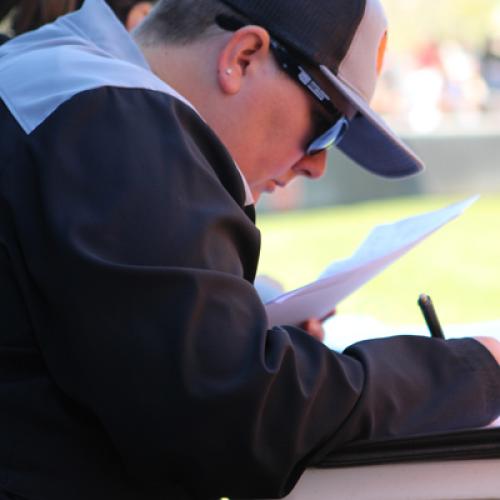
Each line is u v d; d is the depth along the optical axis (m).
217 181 4.62
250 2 5.46
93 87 4.66
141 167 4.45
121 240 4.30
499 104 65.50
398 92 57.69
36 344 4.56
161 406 4.18
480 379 4.81
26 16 8.12
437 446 4.56
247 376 4.19
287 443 4.30
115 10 8.74
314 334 6.46
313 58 5.41
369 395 4.51
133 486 4.60
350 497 4.55
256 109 5.47
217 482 4.34
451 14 84.81
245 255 4.71
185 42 5.55
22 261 4.49
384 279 26.77
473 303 23.28
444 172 43.16
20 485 4.48
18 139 4.61
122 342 4.20
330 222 36.66
